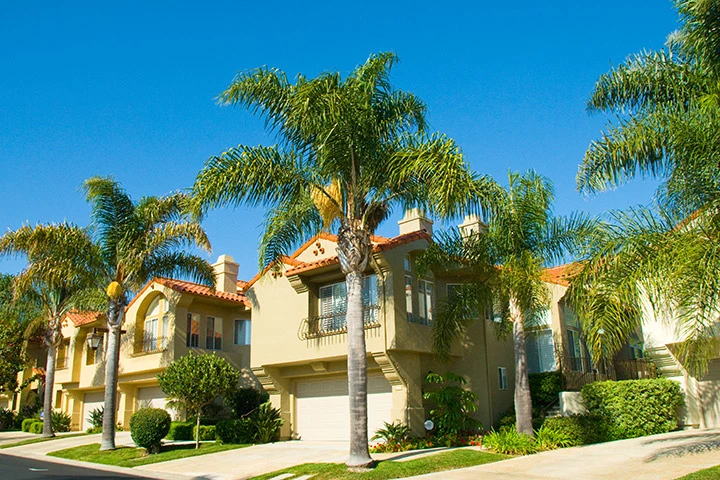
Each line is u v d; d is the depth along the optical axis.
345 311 23.86
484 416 23.42
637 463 14.56
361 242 17.31
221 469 18.36
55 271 24.56
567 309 27.78
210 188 16.53
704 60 14.16
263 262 20.61
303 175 17.80
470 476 14.08
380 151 17.53
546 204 19.20
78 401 38.41
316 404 25.44
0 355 36.69
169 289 30.70
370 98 17.83
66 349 40.00
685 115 12.70
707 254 11.14
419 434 21.75
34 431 36.28
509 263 18.47
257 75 17.95
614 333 12.34
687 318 11.45
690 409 21.61
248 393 29.12
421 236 23.89
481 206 16.06
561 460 15.66
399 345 21.47
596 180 13.45
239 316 33.50
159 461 20.62
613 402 20.67
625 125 13.17
